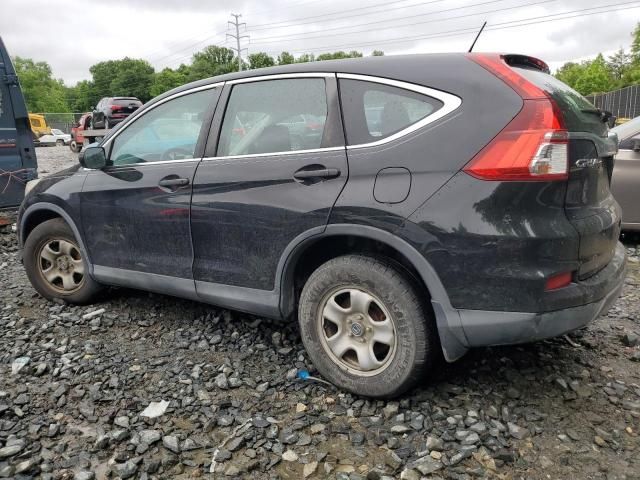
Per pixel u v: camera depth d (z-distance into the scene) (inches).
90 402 118.3
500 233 96.3
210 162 133.6
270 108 127.0
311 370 129.8
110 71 4013.3
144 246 147.9
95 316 165.8
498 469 95.4
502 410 111.5
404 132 107.0
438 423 107.7
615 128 254.8
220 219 129.1
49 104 4190.5
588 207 107.9
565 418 109.5
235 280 130.6
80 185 160.7
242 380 126.0
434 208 101.0
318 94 119.6
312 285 118.2
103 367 133.2
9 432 107.8
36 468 97.3
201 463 98.4
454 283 100.8
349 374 116.3
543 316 97.3
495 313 99.0
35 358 138.9
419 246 102.3
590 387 120.6
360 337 114.8
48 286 177.5
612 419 109.1
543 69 122.3
